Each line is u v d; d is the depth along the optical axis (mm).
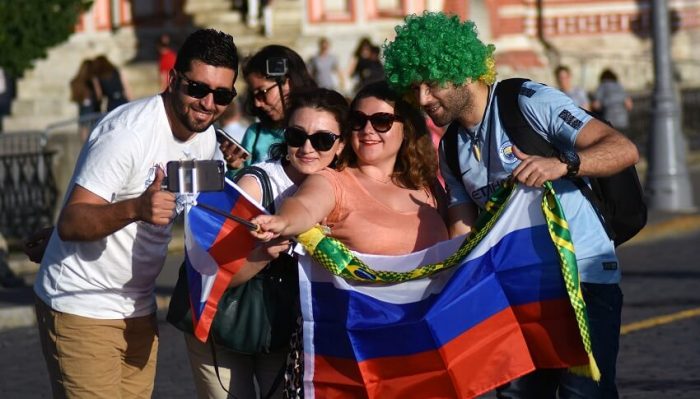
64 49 40656
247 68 10383
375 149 8039
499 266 7770
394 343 7648
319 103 8000
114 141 7816
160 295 17297
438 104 7898
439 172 8516
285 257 8141
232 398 8383
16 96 40125
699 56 46438
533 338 7848
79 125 28266
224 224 7551
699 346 13773
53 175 22500
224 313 8023
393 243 7918
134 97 38906
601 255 8000
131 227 8008
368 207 7969
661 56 24469
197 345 8383
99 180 7781
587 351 7520
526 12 45625
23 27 35000
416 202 8141
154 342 8453
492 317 7785
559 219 7629
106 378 8156
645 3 45906
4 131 37344
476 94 7949
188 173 7055
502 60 42812
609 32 45938
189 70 7836
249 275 7785
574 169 7418
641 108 32812
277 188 8242
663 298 16438
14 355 14719
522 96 7895
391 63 7863
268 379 8430
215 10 42250
